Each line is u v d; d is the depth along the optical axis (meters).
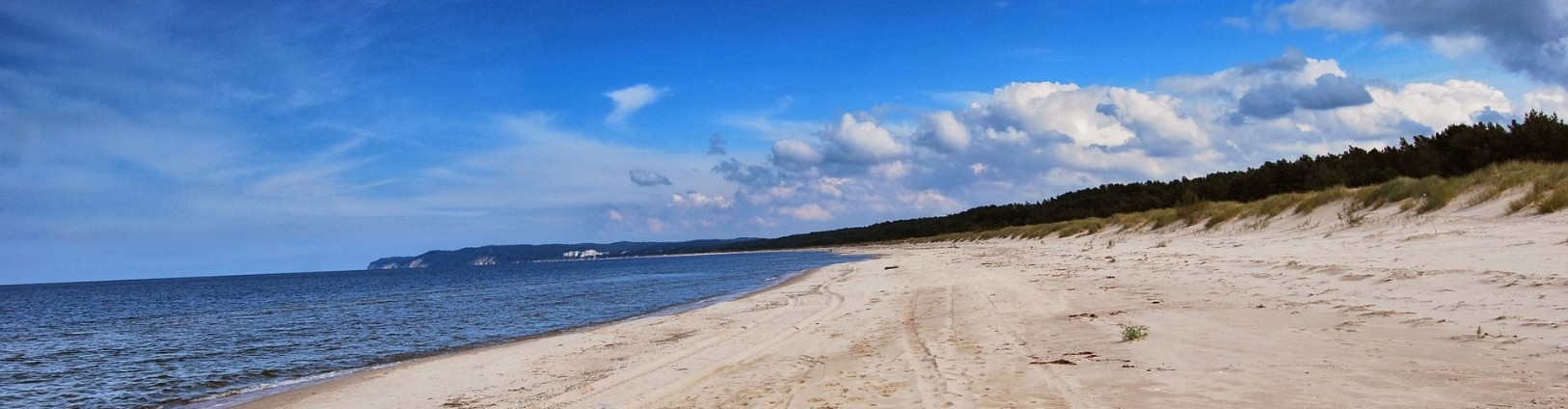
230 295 60.66
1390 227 23.61
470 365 12.97
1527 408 5.27
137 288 104.31
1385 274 13.34
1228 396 6.36
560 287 43.19
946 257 48.88
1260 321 10.35
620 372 10.81
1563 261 12.13
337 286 74.75
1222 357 8.05
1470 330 8.38
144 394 12.30
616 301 29.14
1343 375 6.75
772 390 8.48
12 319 38.03
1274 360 7.68
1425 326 8.86
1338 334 8.89
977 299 17.25
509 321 22.28
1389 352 7.60
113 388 13.05
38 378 14.68
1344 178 47.41
